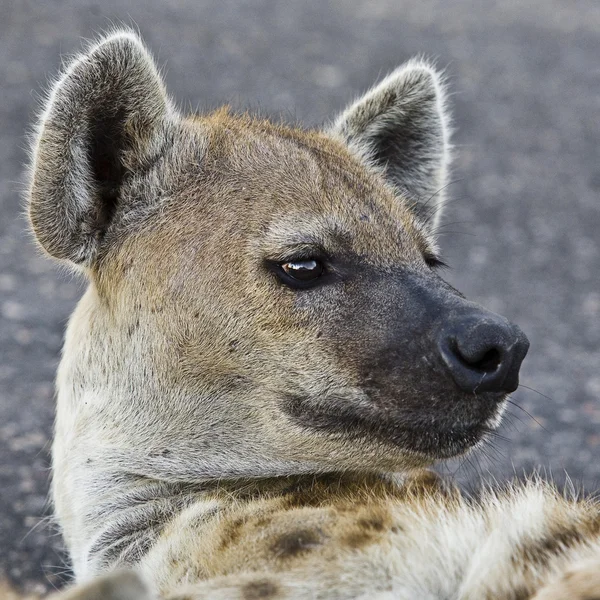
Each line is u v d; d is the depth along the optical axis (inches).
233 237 285.0
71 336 313.7
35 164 283.7
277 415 281.7
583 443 471.2
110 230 294.8
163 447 288.0
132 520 287.9
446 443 273.1
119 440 292.0
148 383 287.7
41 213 286.2
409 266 290.8
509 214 802.8
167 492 292.2
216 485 291.1
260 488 289.7
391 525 246.4
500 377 261.6
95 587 209.8
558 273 705.6
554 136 987.3
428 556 239.9
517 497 257.8
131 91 290.2
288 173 296.0
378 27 1327.5
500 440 468.1
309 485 289.1
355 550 237.0
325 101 979.3
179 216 290.7
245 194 291.0
